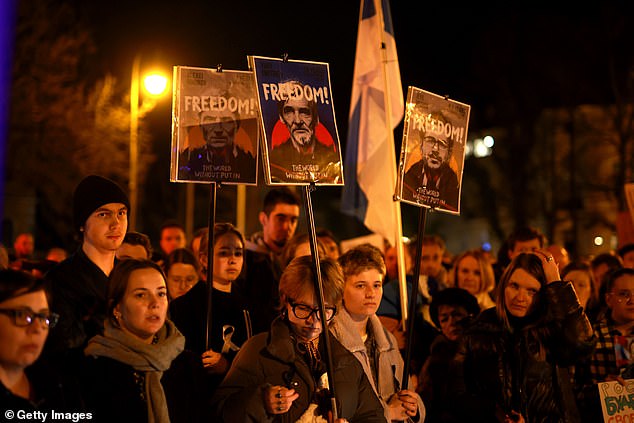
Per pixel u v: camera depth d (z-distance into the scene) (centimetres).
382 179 712
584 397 543
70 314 436
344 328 488
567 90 2931
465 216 3947
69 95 2462
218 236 572
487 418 498
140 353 396
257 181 512
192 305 555
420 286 793
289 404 415
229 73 512
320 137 467
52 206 2511
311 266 441
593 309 657
